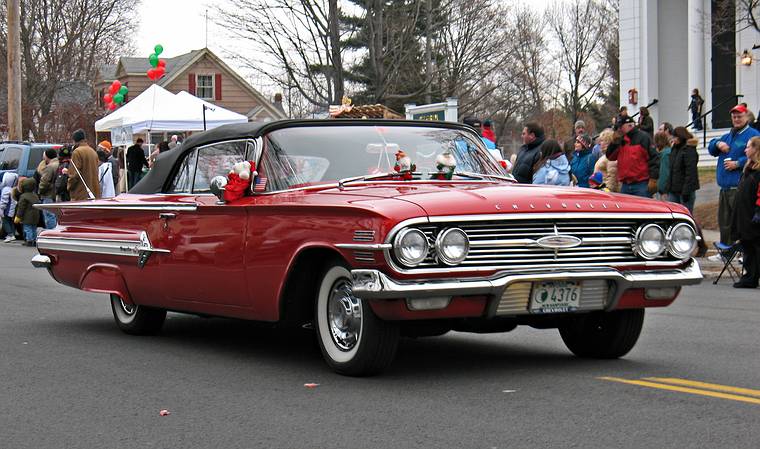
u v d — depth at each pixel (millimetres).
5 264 16297
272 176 7207
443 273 6008
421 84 32312
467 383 6309
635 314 7000
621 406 5605
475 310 6129
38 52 59531
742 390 6043
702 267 14812
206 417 5555
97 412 5738
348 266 6309
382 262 5980
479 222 6094
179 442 5051
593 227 6430
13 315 10148
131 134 26047
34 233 21219
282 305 6785
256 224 6922
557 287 6289
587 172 15742
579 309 6410
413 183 7090
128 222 8438
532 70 58969
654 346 7938
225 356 7566
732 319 9680
